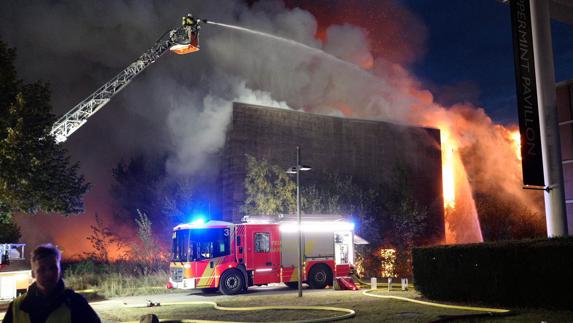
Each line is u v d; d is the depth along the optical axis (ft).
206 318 38.42
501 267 40.29
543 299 37.47
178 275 60.39
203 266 59.88
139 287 68.64
